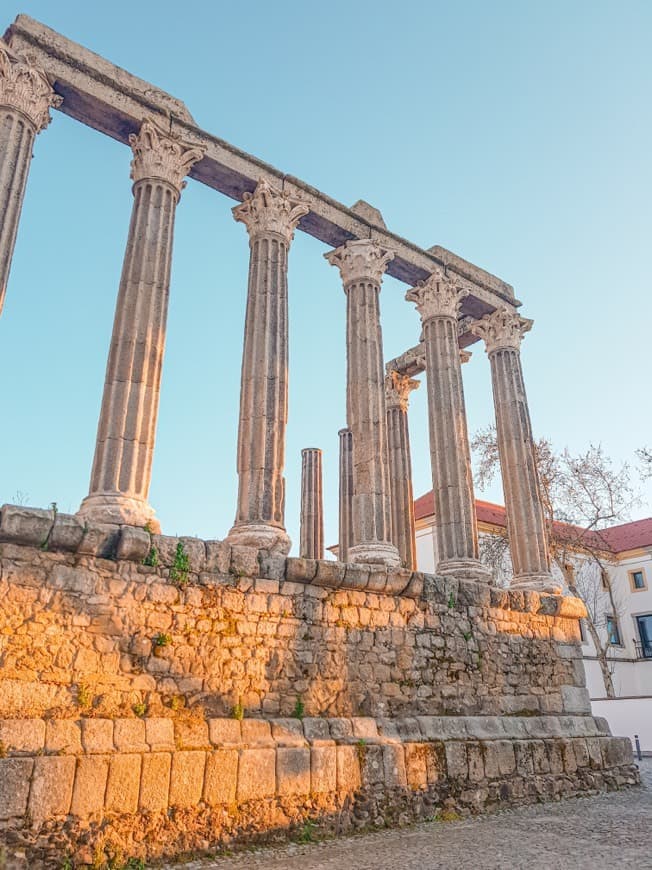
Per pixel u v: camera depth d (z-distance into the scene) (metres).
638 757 25.22
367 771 11.18
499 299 20.70
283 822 10.01
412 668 13.16
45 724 8.77
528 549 18.08
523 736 14.13
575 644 16.91
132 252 13.34
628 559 40.88
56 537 9.70
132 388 12.20
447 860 8.73
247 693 10.88
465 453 17.50
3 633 9.08
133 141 14.28
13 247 11.74
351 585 12.70
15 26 13.02
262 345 14.42
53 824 8.20
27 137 12.45
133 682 9.87
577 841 9.88
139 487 11.75
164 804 9.05
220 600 11.06
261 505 13.16
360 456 15.48
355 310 16.86
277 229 15.52
